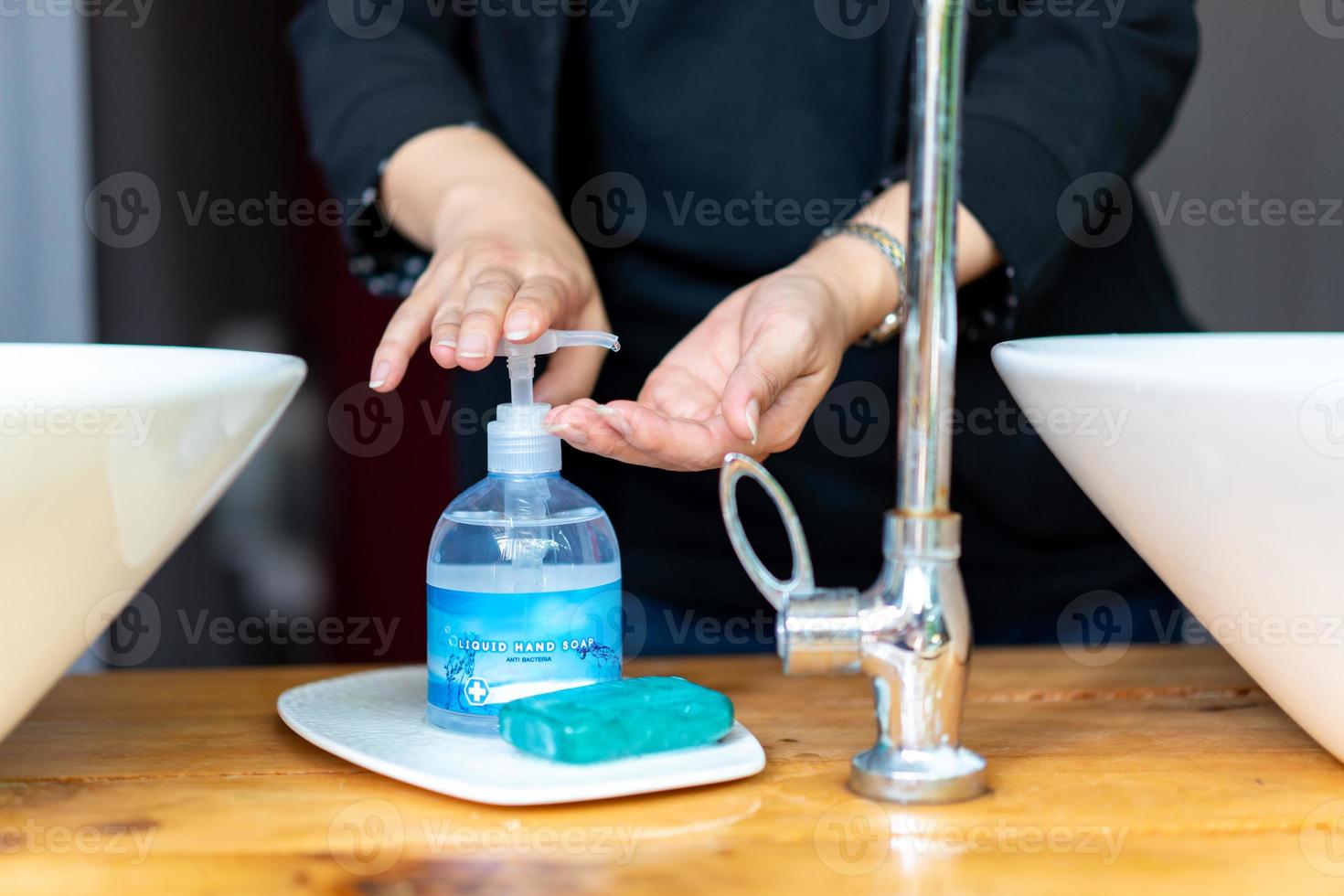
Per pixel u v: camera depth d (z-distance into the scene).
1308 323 1.94
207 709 0.62
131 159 1.72
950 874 0.42
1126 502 0.49
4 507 0.41
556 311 0.56
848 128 0.89
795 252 0.91
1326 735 0.51
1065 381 0.47
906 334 0.47
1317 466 0.41
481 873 0.42
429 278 0.64
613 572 0.54
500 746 0.52
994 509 0.92
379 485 2.03
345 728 0.55
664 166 0.91
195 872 0.42
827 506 0.93
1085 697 0.64
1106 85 0.79
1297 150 1.89
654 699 0.51
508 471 0.54
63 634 0.46
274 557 1.94
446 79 0.87
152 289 1.75
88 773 0.52
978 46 0.90
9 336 1.67
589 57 0.91
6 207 1.65
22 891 0.41
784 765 0.52
